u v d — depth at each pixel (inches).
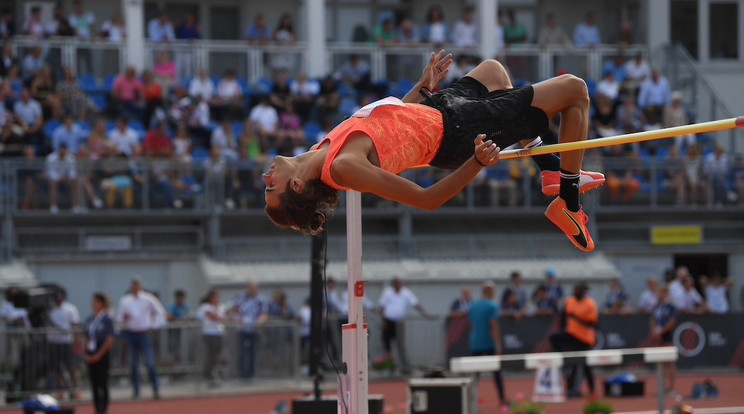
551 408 967.6
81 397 1081.4
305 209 320.5
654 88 1592.0
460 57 1587.1
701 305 1312.7
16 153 1342.3
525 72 1632.6
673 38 1806.1
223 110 1492.4
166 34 1572.3
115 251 1371.8
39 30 1518.2
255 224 1437.0
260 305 1210.0
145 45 1519.4
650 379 1235.9
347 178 301.0
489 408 993.5
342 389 487.2
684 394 1083.3
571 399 1034.1
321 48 1595.7
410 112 311.9
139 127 1439.5
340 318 1208.2
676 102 1562.5
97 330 934.4
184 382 1126.4
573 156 336.5
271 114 1472.7
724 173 1503.4
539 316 1254.3
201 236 1412.4
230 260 1380.4
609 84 1585.9
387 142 307.0
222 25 1766.7
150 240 1392.7
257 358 1160.8
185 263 1397.6
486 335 951.6
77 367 1079.0
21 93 1408.7
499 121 319.3
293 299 1371.8
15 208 1309.1
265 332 1167.0
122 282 1371.8
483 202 1467.8
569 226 342.0
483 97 325.7
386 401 1032.2
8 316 1116.5
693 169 1496.1
